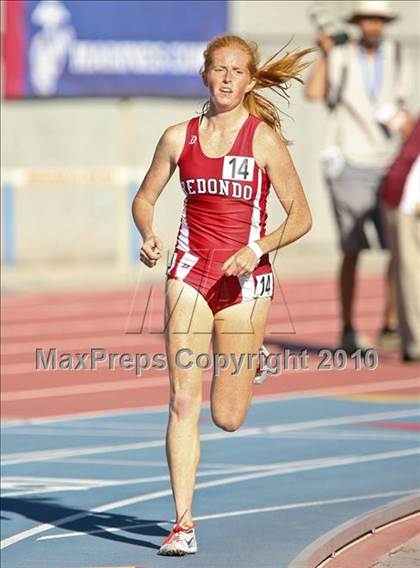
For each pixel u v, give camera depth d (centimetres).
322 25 3853
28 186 6209
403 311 3694
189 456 1764
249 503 2138
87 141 6338
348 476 2364
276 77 1770
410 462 2497
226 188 1728
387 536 1834
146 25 5800
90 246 6288
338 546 1759
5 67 5666
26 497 2212
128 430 2872
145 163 6431
